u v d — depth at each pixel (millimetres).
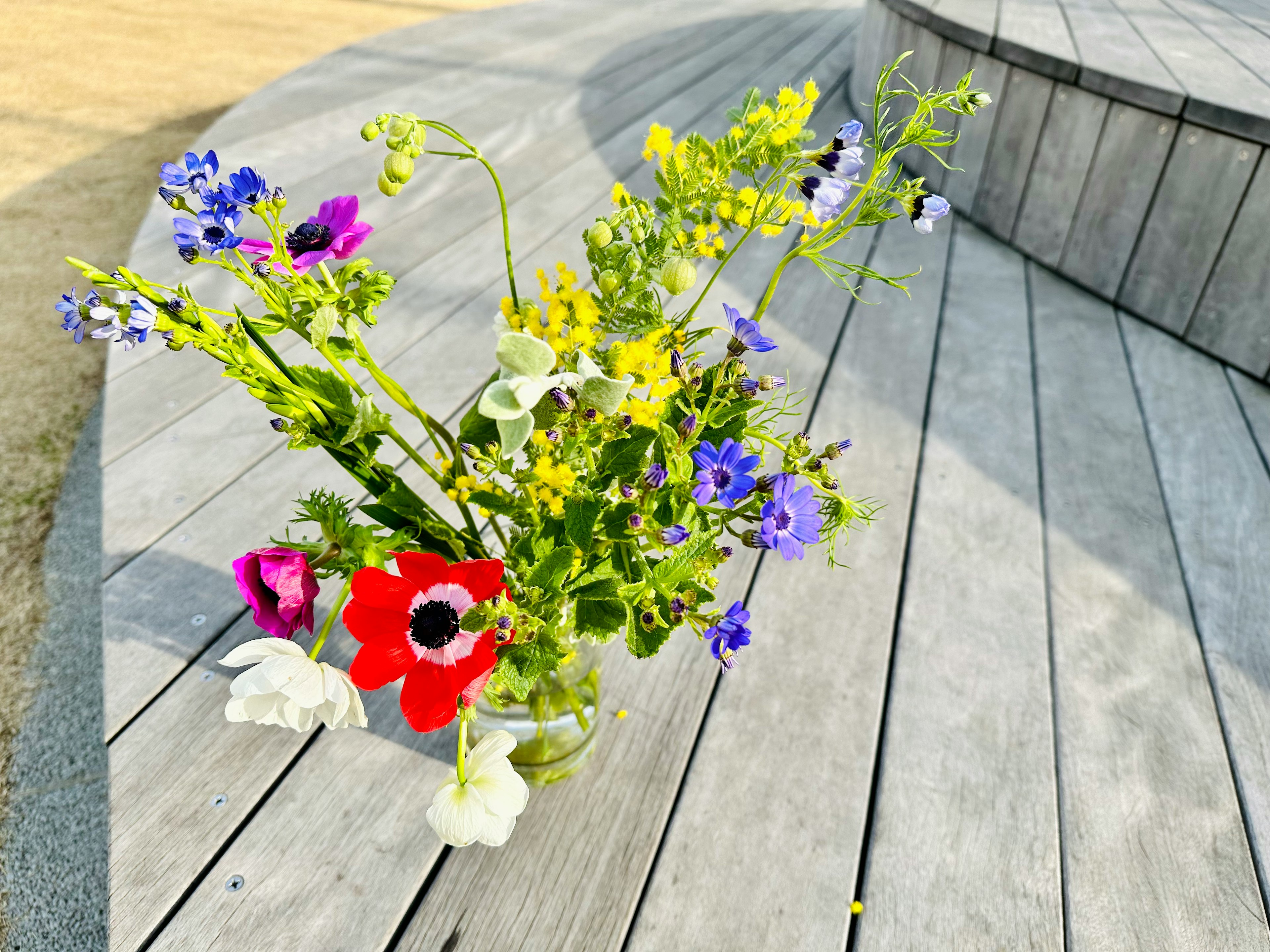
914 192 417
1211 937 576
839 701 695
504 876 581
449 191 1439
